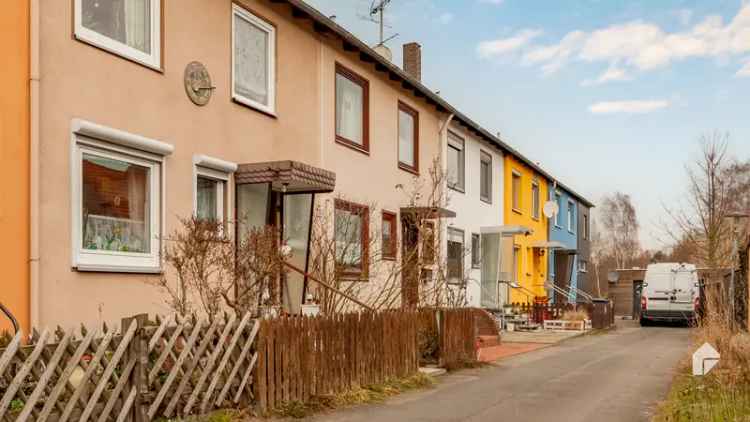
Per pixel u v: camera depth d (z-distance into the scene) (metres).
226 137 11.55
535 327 24.12
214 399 7.61
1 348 5.73
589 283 44.00
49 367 5.85
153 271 9.79
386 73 17.20
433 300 16.20
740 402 8.95
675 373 13.09
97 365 6.24
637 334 24.38
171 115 10.38
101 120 9.16
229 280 10.23
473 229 23.16
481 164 24.48
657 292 29.48
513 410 9.18
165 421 6.98
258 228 11.08
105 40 9.37
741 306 21.25
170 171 10.31
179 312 9.00
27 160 8.09
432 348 12.97
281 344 8.41
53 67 8.49
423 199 19.09
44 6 8.41
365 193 16.19
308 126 13.98
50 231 8.35
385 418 8.46
